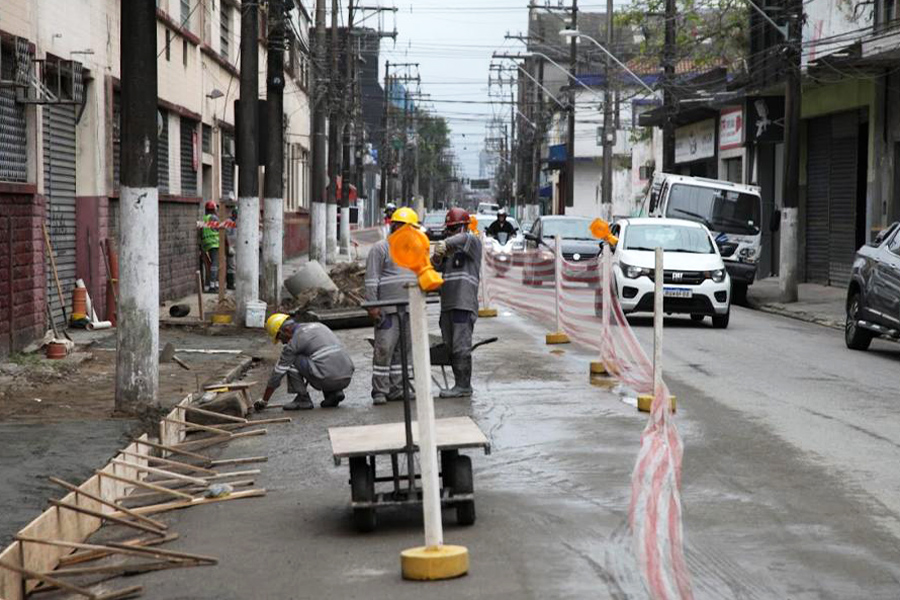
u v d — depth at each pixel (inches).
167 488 419.5
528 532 338.6
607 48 2267.5
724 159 2033.7
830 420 522.6
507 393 605.6
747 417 529.3
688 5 2036.2
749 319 1116.5
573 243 1328.7
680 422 515.8
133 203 515.8
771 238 1786.4
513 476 414.3
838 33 1515.7
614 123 2637.8
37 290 756.6
